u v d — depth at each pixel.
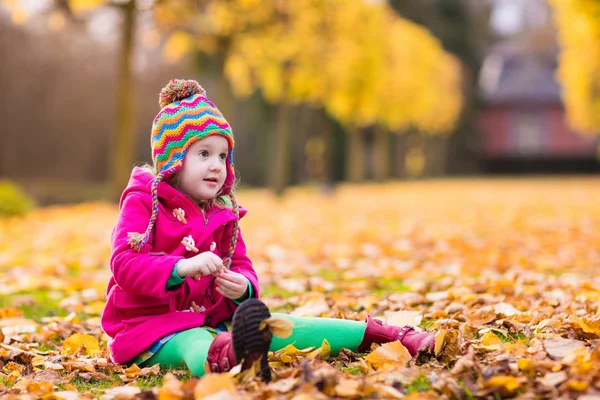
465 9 46.44
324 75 20.02
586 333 3.00
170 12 14.77
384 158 34.28
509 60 49.12
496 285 4.62
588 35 17.91
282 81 19.84
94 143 30.66
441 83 37.72
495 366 2.42
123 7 13.93
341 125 39.19
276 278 5.64
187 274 2.67
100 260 6.93
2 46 27.05
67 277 5.87
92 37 29.17
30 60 28.00
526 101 47.25
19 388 2.57
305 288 5.14
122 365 2.89
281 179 20.14
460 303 4.06
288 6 17.19
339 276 5.87
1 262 6.88
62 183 29.55
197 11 15.31
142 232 2.82
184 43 16.41
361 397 2.27
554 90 47.31
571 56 26.12
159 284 2.67
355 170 31.66
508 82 48.25
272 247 7.80
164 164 2.91
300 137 38.59
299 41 18.16
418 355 2.71
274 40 17.44
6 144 28.47
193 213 2.91
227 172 3.04
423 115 36.91
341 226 10.91
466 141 47.19
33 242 8.77
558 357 2.59
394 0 42.59
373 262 6.61
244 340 2.31
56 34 27.95
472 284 4.73
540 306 3.89
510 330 3.30
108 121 30.16
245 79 20.14
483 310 3.70
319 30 18.92
